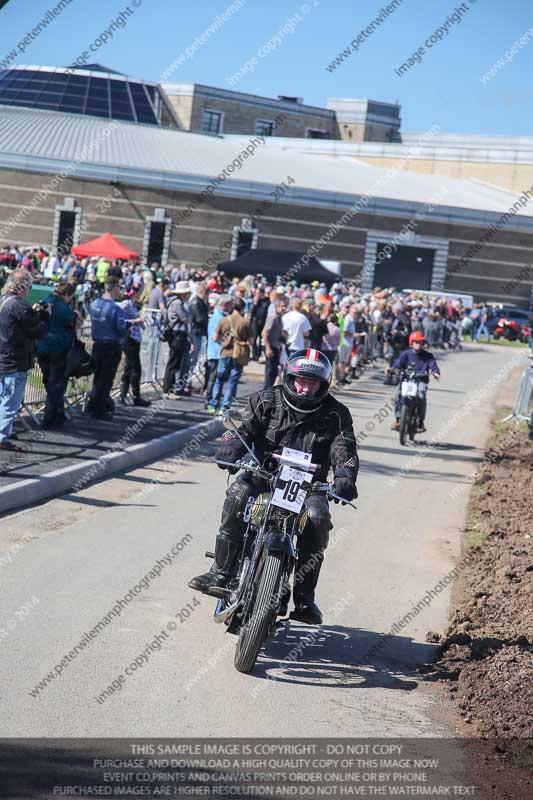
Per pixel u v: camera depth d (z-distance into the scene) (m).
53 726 4.77
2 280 32.69
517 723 5.31
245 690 5.52
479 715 5.47
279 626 6.43
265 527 5.76
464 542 9.69
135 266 35.16
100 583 7.09
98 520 8.96
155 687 5.39
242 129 92.62
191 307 18.12
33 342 10.90
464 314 49.75
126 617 6.45
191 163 57.59
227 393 15.73
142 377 17.72
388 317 32.16
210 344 16.08
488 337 51.19
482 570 8.59
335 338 20.39
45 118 63.97
